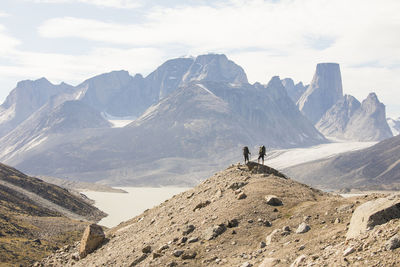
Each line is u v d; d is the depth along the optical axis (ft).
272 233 129.18
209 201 174.60
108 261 164.76
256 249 124.88
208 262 126.41
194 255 132.26
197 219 159.53
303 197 155.12
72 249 229.45
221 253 129.18
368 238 92.32
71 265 197.36
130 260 152.56
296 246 114.93
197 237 142.92
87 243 201.57
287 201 151.23
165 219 186.50
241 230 138.51
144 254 149.79
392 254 81.92
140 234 187.42
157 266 132.16
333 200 141.08
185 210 183.83
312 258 98.99
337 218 126.11
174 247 142.00
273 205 150.41
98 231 205.67
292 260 106.11
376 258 83.41
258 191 162.50
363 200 136.56
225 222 144.77
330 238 111.04
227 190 177.37
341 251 94.12
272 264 107.65
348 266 85.46
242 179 185.16
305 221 131.34
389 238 86.89
